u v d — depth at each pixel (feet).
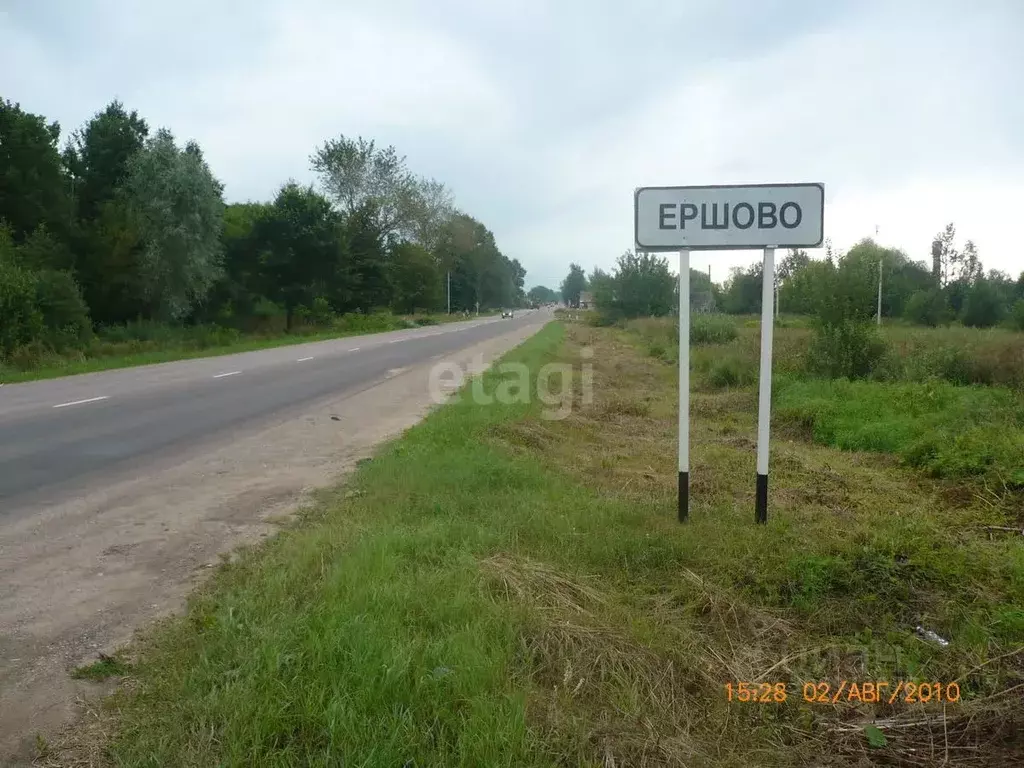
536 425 34.24
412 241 273.54
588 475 25.21
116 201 122.83
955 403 36.45
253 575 15.43
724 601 14.14
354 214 209.46
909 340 60.90
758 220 18.62
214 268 129.08
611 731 9.86
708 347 81.51
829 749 10.32
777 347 63.21
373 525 18.22
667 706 10.73
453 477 22.93
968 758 10.14
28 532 19.29
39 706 10.82
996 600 14.75
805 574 15.12
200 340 101.09
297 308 152.76
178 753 9.30
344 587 13.73
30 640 12.98
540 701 10.35
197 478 25.31
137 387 52.11
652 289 174.40
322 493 23.03
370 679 10.32
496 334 140.56
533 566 15.03
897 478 27.61
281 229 149.59
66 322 87.56
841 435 33.96
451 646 11.35
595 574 15.35
